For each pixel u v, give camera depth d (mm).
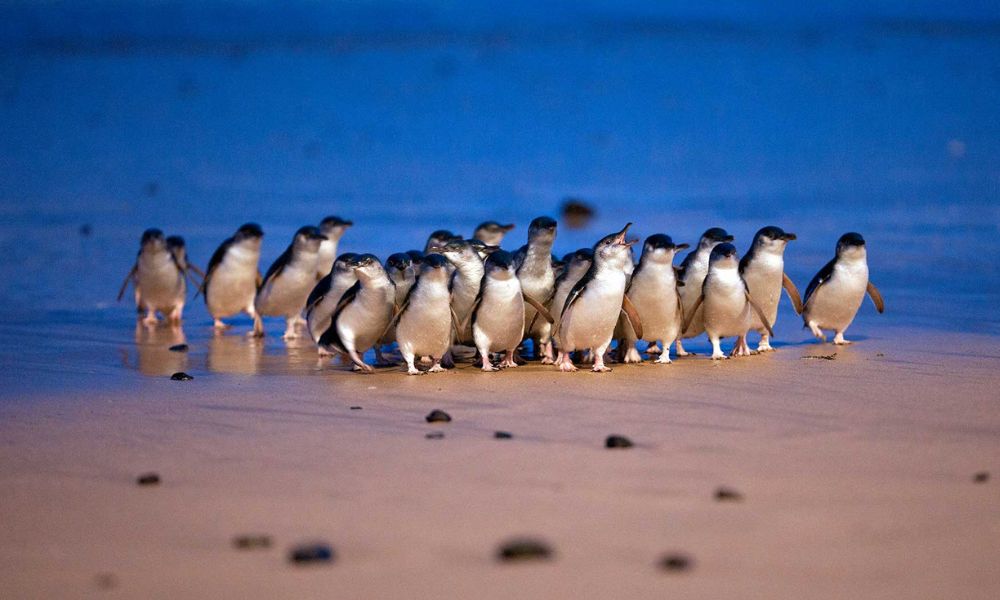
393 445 10445
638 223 30438
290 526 8305
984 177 37094
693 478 9180
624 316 14891
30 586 7438
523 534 7973
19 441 10938
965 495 8742
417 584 7203
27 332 18578
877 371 13938
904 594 7016
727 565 7406
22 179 40250
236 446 10578
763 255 15875
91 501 9023
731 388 12977
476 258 15219
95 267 25547
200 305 22359
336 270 16281
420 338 14391
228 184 39031
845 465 9555
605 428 10969
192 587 7316
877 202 33156
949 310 18875
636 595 6977
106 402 12781
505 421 11391
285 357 16359
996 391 12562
